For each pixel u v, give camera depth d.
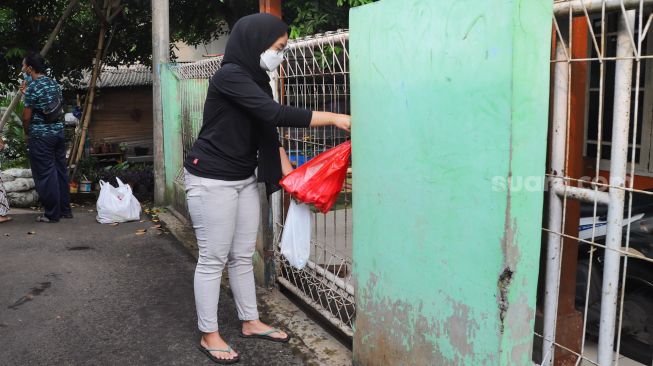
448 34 2.04
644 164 4.23
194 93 5.66
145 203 7.95
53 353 3.21
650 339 2.97
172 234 5.81
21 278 4.45
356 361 2.89
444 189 2.16
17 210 7.11
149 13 8.73
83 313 3.76
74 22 8.61
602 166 4.38
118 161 11.59
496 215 1.94
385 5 2.35
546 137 1.96
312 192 2.80
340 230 3.85
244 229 3.15
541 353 2.39
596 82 4.36
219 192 2.91
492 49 1.88
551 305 2.20
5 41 8.16
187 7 9.66
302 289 3.71
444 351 2.25
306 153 3.51
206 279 3.04
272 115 2.72
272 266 4.09
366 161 2.61
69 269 4.68
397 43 2.30
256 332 3.34
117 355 3.18
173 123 6.57
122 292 4.15
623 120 1.85
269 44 2.80
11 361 3.11
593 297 3.03
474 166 2.01
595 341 3.08
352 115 2.67
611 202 1.92
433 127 2.17
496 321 1.98
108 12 8.15
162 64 6.95
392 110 2.39
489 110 1.92
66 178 6.57
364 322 2.78
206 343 3.14
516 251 1.94
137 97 11.95
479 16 1.91
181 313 3.76
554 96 2.11
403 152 2.36
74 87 9.32
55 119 6.21
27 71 6.13
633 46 1.80
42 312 3.78
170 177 6.93
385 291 2.59
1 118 7.88
